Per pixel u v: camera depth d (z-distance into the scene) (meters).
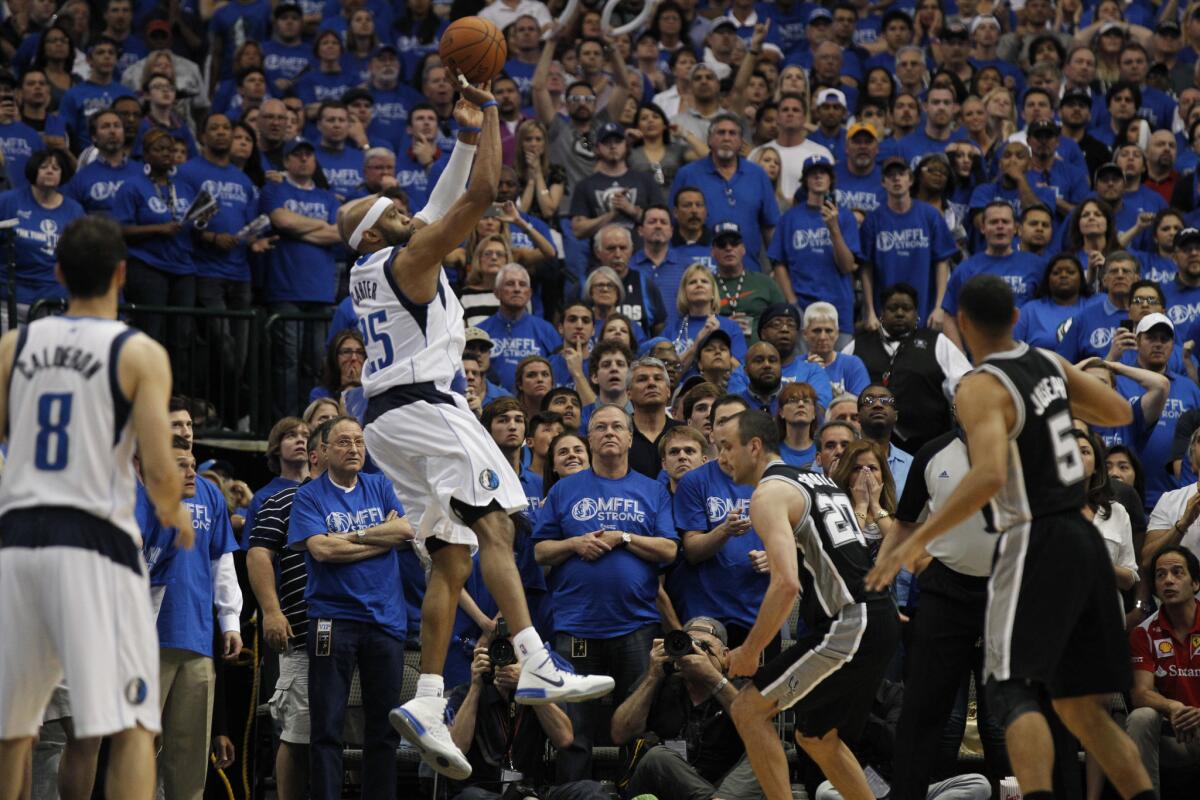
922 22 34.31
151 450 10.74
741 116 30.30
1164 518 18.86
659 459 19.73
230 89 31.98
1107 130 31.08
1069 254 23.69
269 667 18.81
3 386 10.99
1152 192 28.14
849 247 25.47
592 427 18.22
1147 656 17.03
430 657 12.63
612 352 20.80
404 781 18.50
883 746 16.42
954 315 24.41
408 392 12.50
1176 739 16.78
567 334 22.56
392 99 30.91
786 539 13.59
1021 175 26.98
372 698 16.61
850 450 17.53
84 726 10.53
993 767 16.91
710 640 16.48
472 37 12.73
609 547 17.41
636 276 24.02
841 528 13.98
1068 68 32.50
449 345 12.68
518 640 12.40
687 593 17.89
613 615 17.31
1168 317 23.27
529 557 18.11
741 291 24.30
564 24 29.47
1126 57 32.66
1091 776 16.72
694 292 23.11
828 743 14.34
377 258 12.60
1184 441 20.94
